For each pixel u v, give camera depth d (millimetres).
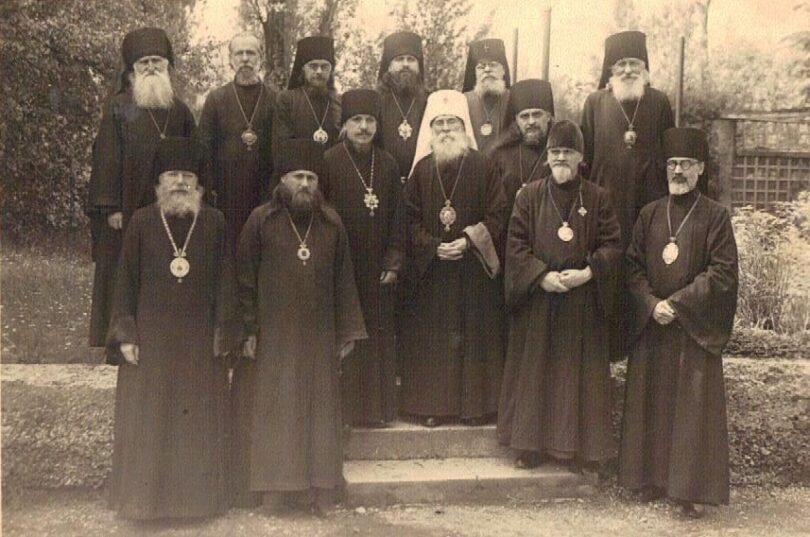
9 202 6113
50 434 4934
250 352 4637
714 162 7066
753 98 7031
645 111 5625
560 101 6934
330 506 4770
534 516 4832
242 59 5469
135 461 4363
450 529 4590
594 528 4707
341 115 5348
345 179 5129
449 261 5250
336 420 4656
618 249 5051
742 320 6980
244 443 4684
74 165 6297
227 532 4398
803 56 6965
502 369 5348
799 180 7051
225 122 5453
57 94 6297
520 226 5105
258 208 4754
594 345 5039
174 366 4441
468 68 6039
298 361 4590
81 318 5965
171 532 4391
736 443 5730
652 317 4945
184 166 4516
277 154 4781
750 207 7062
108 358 4484
